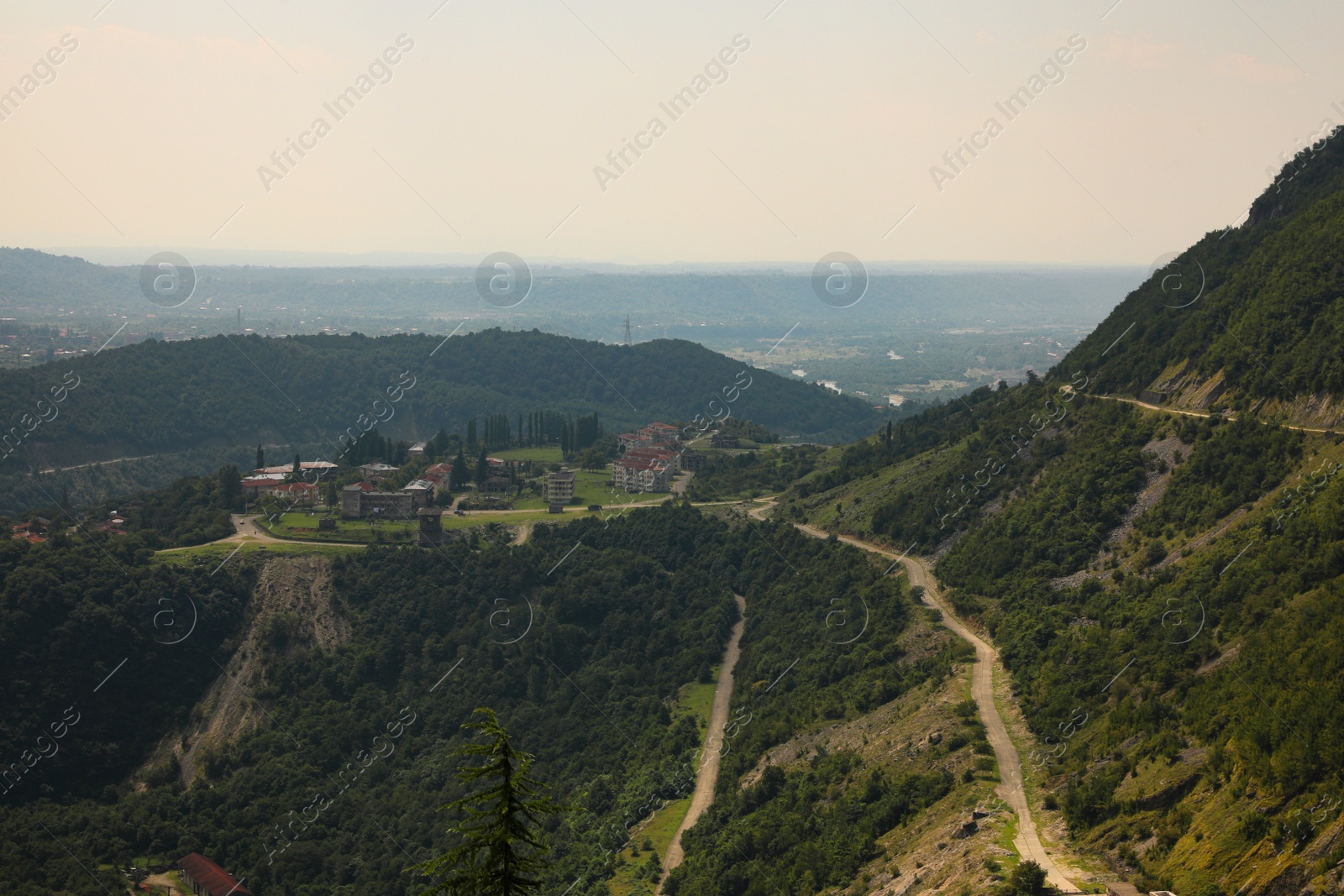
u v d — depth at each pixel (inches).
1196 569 3868.1
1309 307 4699.8
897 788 3410.4
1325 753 2487.7
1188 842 2588.6
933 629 4662.9
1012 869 2659.9
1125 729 3166.8
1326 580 3248.0
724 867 3533.5
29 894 4151.1
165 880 4480.8
